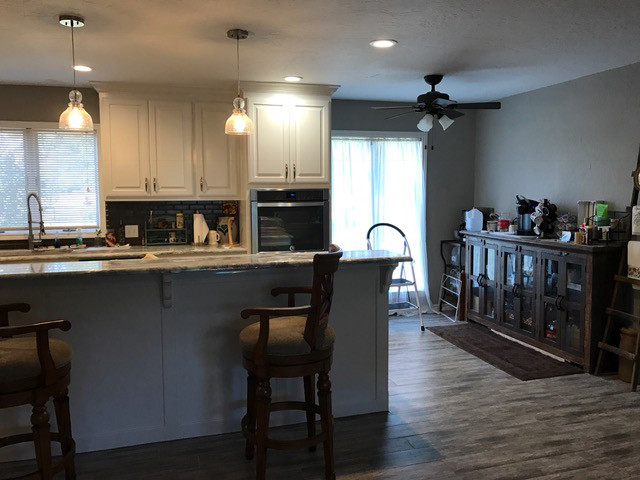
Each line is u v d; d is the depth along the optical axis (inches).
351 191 226.8
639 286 147.5
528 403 136.2
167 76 171.0
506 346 186.1
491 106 170.1
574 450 111.0
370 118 226.4
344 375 125.6
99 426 109.9
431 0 104.5
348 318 124.3
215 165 192.1
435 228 240.7
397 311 219.8
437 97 164.9
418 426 122.1
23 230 190.1
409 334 203.6
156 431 113.3
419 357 174.9
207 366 115.2
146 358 111.3
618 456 108.6
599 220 164.6
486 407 133.5
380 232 231.6
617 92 165.6
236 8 108.1
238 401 118.1
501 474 101.3
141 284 109.4
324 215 195.0
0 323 95.7
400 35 128.0
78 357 107.3
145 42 132.0
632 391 144.6
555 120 192.4
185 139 188.5
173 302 111.6
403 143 232.1
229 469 103.3
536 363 167.3
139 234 201.5
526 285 187.6
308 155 191.5
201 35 126.6
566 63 159.0
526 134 208.2
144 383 111.8
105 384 109.5
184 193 190.2
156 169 186.7
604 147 171.6
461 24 120.0
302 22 117.5
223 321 115.0
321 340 95.4
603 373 159.0
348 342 124.9
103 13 110.5
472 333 203.6
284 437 115.9
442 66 160.9
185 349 113.5
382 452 109.9
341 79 178.7
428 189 238.1
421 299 239.8
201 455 108.3
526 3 106.7
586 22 119.2
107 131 181.6
